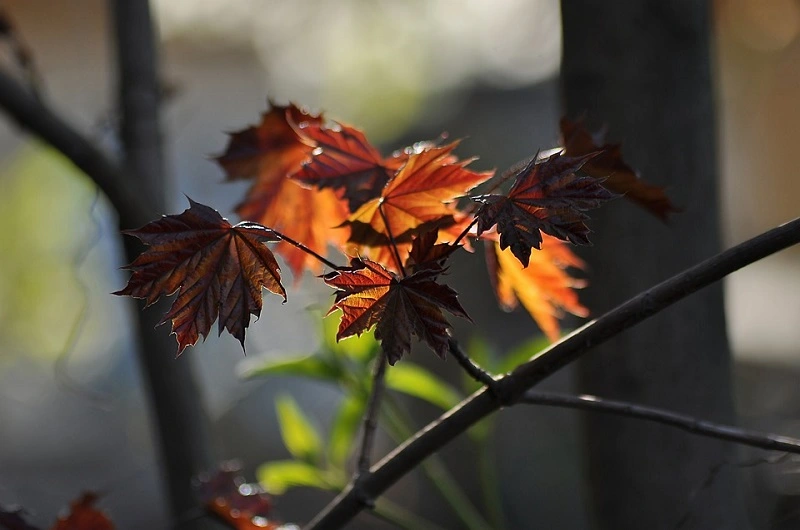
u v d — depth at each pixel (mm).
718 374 1350
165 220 1107
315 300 1666
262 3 7102
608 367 1352
